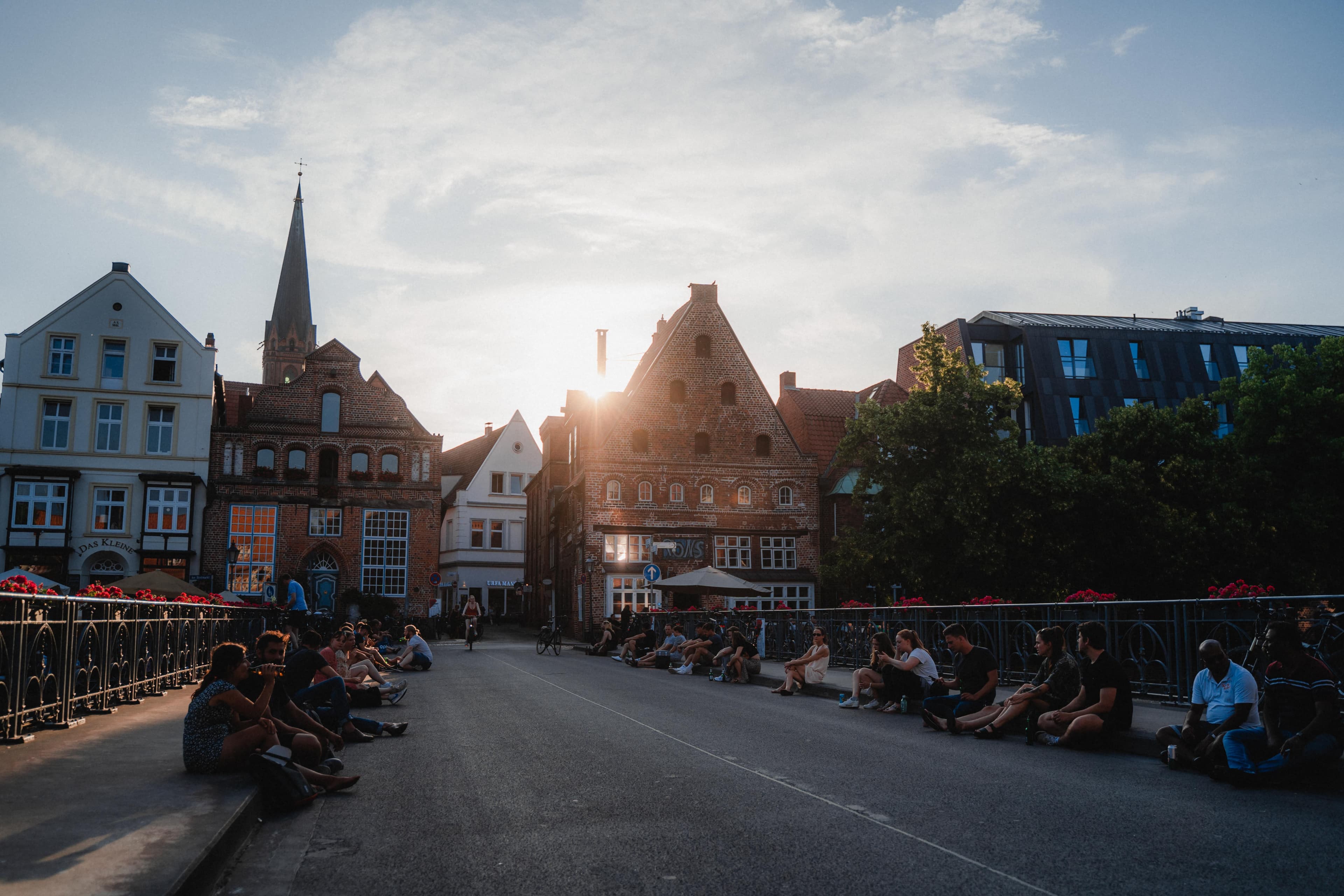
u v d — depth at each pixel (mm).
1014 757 9539
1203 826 6402
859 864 5480
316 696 10859
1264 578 37406
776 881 5152
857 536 36281
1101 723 9812
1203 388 56312
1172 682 12219
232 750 7633
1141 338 56344
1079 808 6992
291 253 107812
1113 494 35312
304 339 107438
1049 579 34438
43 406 44594
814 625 24297
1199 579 35625
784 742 10648
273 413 49531
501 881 5242
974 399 35031
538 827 6512
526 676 21594
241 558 47875
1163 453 38312
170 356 46375
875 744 10492
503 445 70500
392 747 10516
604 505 46656
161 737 9883
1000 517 34594
